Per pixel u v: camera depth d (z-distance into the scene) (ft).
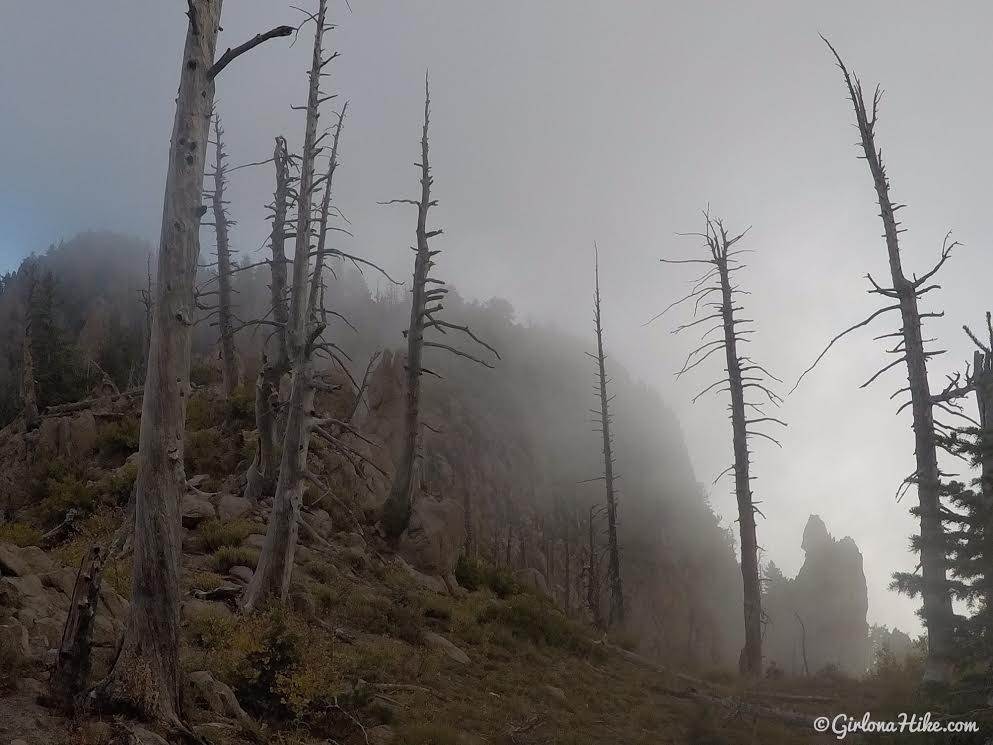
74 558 43.21
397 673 41.14
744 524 77.10
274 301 75.82
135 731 21.24
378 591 61.41
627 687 53.01
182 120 26.45
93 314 263.08
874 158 60.18
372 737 30.14
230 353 115.44
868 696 56.44
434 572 76.69
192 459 88.94
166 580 24.02
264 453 75.46
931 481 51.90
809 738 42.93
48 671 23.97
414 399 81.41
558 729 38.63
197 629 37.50
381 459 99.86
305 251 55.93
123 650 23.27
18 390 147.13
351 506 80.53
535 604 65.92
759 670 72.43
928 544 35.24
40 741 19.71
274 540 47.44
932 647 38.27
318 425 50.80
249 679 29.12
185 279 25.86
